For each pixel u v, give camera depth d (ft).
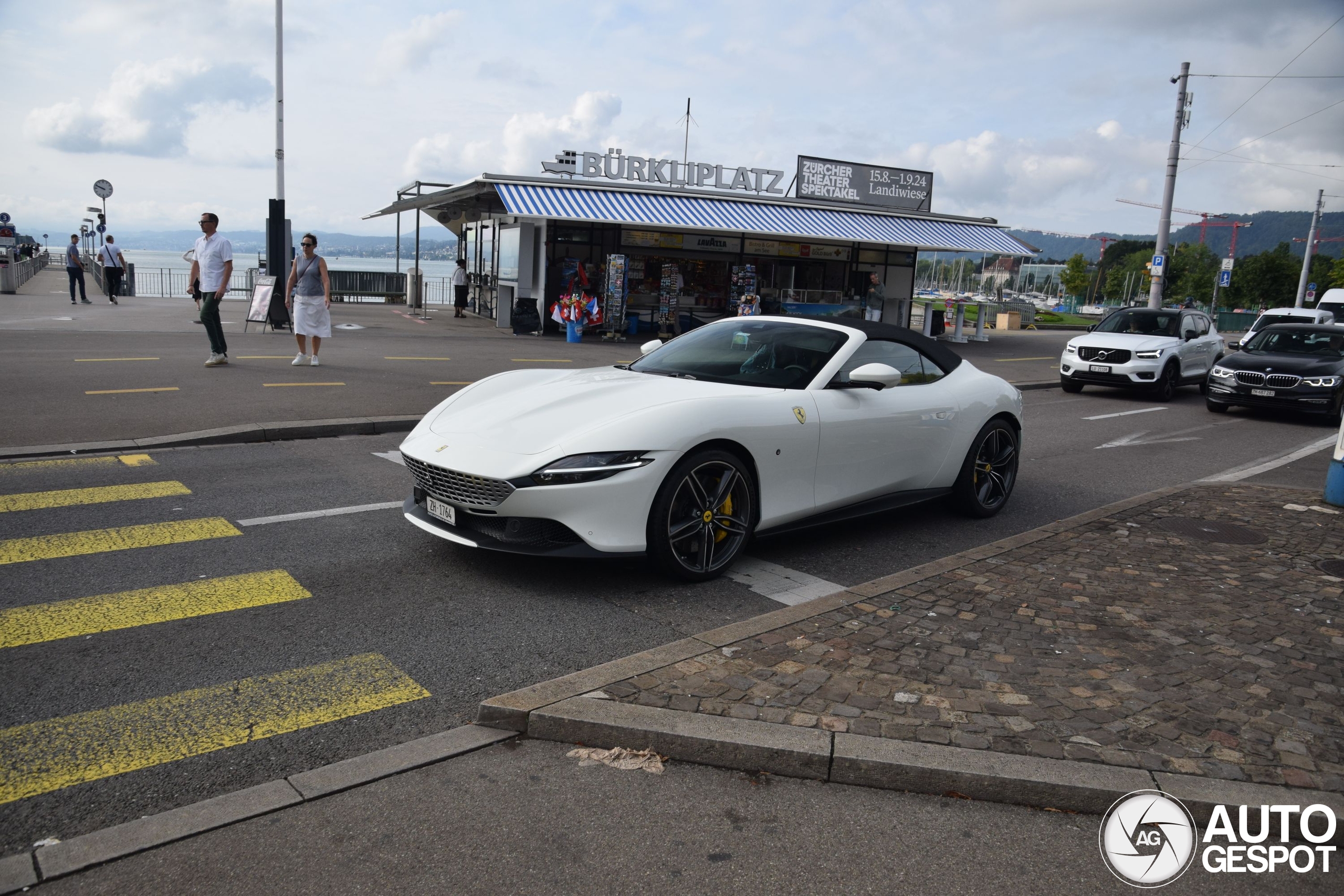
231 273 36.63
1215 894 7.76
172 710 10.18
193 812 8.20
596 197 66.39
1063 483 25.46
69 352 39.37
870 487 17.60
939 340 89.30
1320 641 12.80
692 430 14.26
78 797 8.48
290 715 10.21
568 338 62.28
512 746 9.70
